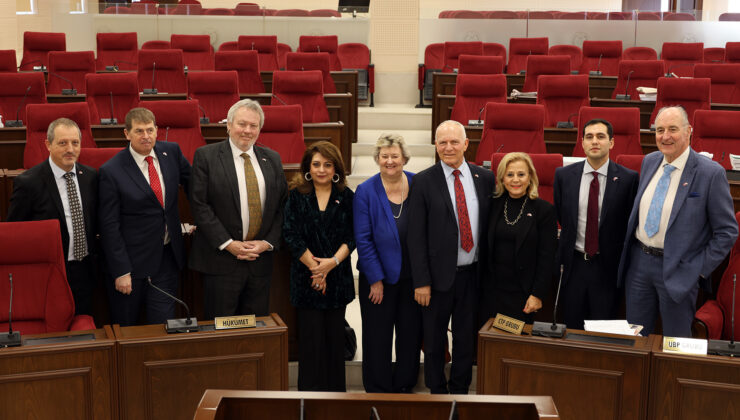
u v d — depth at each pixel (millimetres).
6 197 4387
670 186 3145
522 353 2779
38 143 5375
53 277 3061
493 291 3293
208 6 13148
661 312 3189
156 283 3342
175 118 5617
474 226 3271
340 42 10516
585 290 3420
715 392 2561
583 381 2705
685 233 3076
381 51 10500
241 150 3291
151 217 3287
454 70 9000
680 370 2590
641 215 3203
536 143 5746
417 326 3406
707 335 3105
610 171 3381
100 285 3559
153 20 10516
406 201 3324
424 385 3715
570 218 3408
